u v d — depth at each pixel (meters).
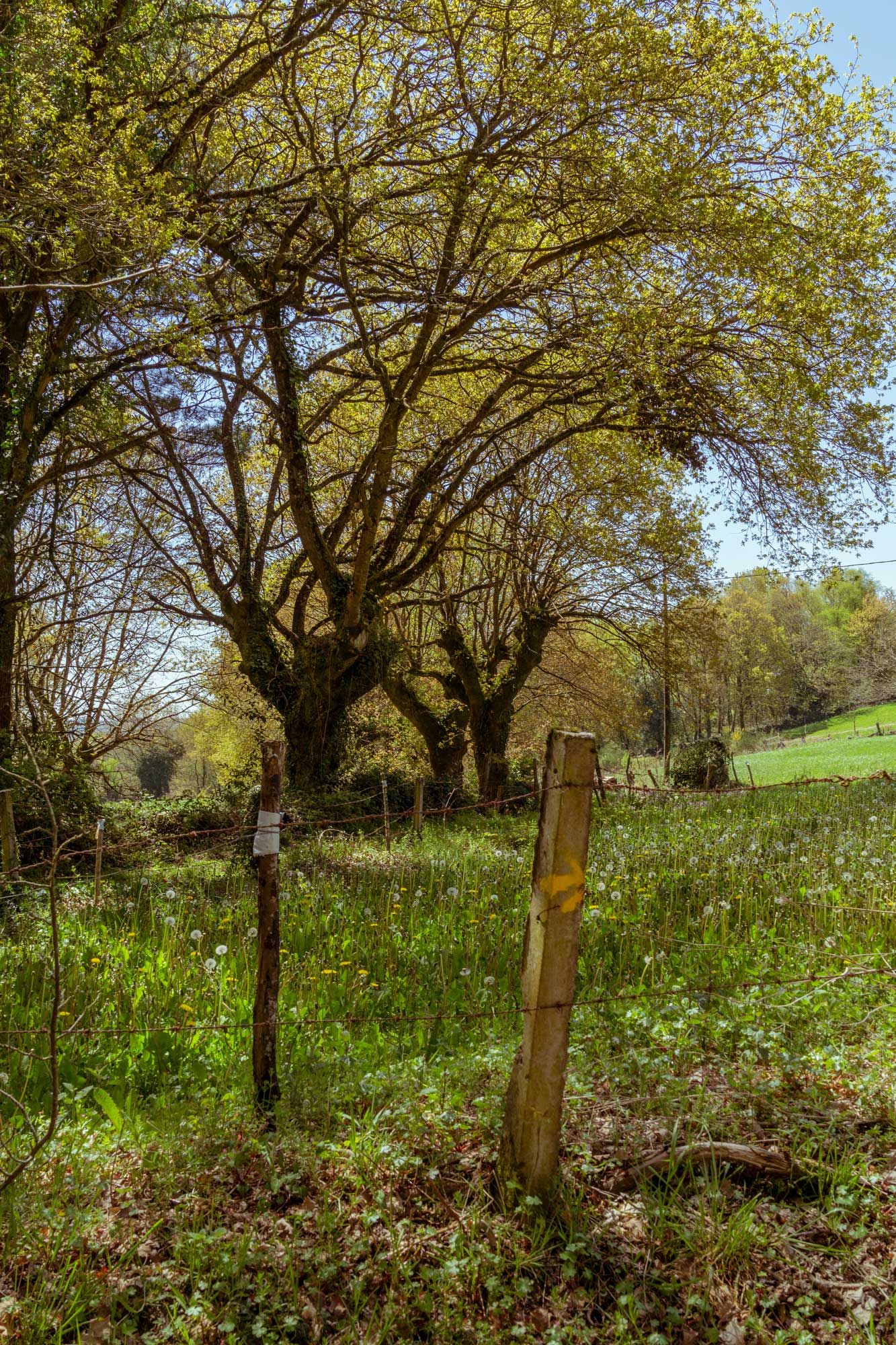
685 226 15.33
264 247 18.03
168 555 23.12
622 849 11.41
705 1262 3.26
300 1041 5.43
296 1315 3.09
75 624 23.70
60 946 7.33
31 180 11.98
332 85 17.91
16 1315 3.02
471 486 28.83
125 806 19.12
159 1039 5.27
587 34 14.55
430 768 31.59
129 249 12.95
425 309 18.81
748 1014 5.25
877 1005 5.51
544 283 18.23
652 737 70.06
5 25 12.22
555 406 24.56
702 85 15.20
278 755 4.46
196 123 16.09
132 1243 3.43
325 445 28.08
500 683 30.31
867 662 71.75
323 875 11.13
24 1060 5.02
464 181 15.90
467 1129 4.11
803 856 10.07
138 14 14.56
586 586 30.80
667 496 25.86
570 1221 3.40
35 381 16.69
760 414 18.58
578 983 6.47
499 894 9.80
